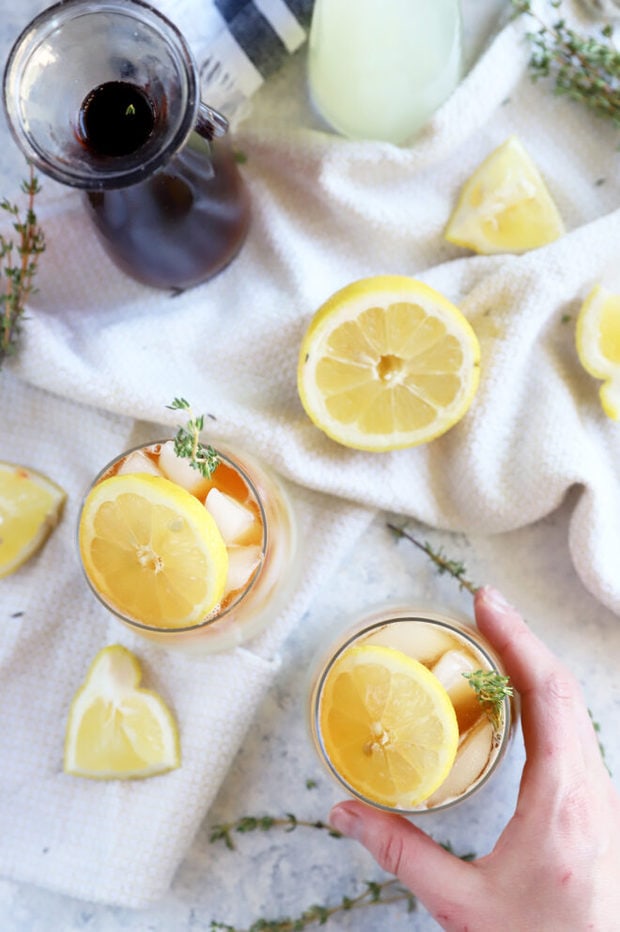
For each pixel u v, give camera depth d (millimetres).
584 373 542
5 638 535
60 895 549
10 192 533
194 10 480
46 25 436
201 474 470
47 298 551
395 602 507
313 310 534
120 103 452
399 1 482
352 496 527
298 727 547
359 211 538
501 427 532
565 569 549
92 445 540
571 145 547
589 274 524
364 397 505
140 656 534
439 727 458
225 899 547
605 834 486
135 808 529
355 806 498
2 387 539
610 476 538
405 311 491
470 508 536
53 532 542
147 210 474
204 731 526
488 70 522
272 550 478
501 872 486
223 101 524
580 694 497
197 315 543
